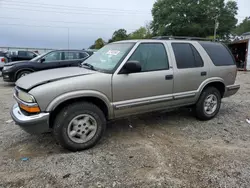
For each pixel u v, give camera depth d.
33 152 3.13
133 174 2.59
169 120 4.54
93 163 2.82
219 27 39.69
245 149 3.25
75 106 3.03
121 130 3.99
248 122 4.48
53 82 2.94
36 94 2.80
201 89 4.28
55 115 3.04
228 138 3.67
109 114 3.34
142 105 3.58
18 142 3.45
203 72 4.27
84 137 3.18
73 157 2.97
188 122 4.43
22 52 15.13
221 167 2.75
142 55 3.60
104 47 4.21
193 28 38.41
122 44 3.84
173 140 3.57
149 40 3.77
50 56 8.95
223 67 4.60
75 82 3.00
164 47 3.87
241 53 21.50
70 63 9.02
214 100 4.57
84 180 2.47
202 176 2.56
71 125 3.05
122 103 3.38
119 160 2.90
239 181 2.47
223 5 40.84
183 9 38.94
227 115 4.94
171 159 2.94
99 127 3.26
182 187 2.38
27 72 8.74
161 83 3.72
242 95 7.39
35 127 2.86
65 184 2.40
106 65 3.52
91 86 3.09
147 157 2.99
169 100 3.88
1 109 5.32
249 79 12.38
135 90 3.47
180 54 4.04
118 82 3.29
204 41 4.61
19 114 3.01
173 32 39.62
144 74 3.54
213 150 3.21
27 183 2.42
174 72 3.87
